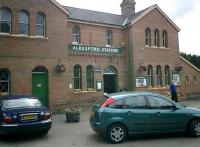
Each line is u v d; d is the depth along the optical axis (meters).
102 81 20.62
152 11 23.14
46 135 10.57
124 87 21.72
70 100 18.80
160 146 8.45
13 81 15.91
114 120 8.98
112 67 21.45
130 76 21.78
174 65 24.36
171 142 8.93
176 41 24.80
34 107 9.99
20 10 16.50
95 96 20.14
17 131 9.28
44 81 17.22
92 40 20.55
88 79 20.20
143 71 22.08
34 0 16.97
